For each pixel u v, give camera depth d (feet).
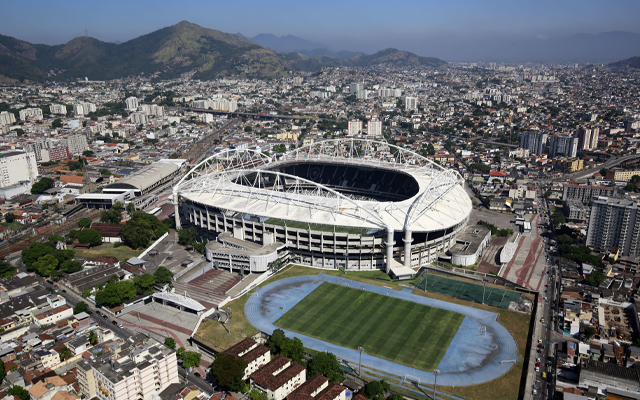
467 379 644.69
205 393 620.90
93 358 608.19
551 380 645.92
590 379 627.46
